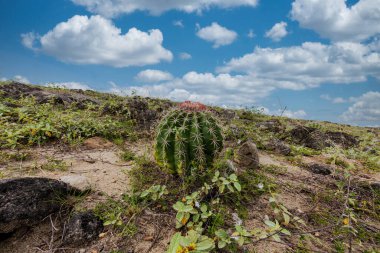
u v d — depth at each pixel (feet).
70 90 44.32
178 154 11.28
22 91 33.06
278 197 12.36
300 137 25.00
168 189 11.62
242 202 11.51
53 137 17.72
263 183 13.08
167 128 11.66
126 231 9.46
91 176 12.84
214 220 9.76
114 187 11.94
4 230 8.80
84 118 21.06
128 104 24.03
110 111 24.67
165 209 10.55
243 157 14.90
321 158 19.83
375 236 10.62
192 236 8.37
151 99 33.96
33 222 9.30
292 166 16.89
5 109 20.84
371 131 41.01
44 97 28.07
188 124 11.57
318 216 11.38
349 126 46.34
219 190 10.98
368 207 12.75
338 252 9.52
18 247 8.80
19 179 9.73
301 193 13.23
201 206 10.16
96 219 9.67
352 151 21.48
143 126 21.90
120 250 8.84
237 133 21.06
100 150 16.83
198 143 11.34
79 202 10.48
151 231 9.64
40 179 10.14
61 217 9.84
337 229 10.69
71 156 15.47
